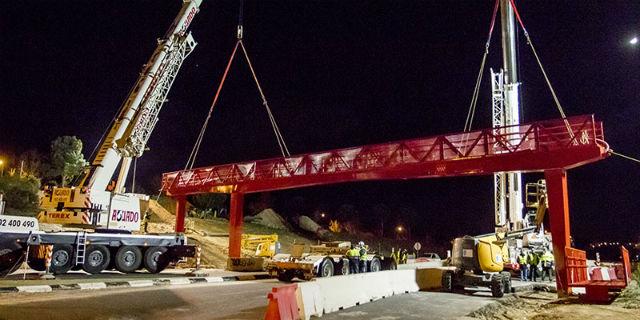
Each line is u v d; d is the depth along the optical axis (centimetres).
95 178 2525
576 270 2050
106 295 1620
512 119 3234
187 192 3416
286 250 5797
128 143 2628
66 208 2336
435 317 1421
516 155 2212
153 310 1373
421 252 9481
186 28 3020
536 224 3344
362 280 1784
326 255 2706
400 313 1492
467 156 2356
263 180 3059
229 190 3234
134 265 2427
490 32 3353
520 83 3328
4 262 2053
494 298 2000
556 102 2788
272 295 1155
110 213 2412
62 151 5578
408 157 2583
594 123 2062
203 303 1537
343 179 2752
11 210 3831
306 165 2923
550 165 2128
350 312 1497
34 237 2078
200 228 5753
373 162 2681
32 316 1212
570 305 1673
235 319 1260
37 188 4406
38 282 1888
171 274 2566
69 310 1314
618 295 1777
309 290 1371
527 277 3109
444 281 2220
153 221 5134
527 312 1731
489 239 2238
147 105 2756
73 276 2184
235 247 3191
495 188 3725
